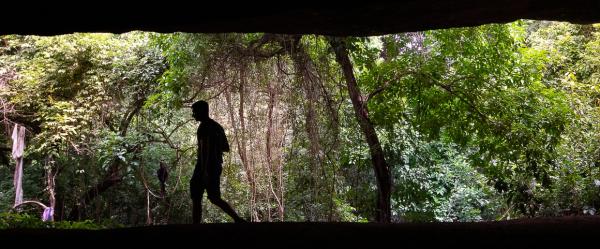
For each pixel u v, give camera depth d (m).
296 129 11.72
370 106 12.03
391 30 7.67
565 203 12.85
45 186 16.62
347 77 11.48
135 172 16.81
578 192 12.71
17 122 15.25
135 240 5.73
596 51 13.68
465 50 11.69
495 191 15.43
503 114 11.52
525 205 12.92
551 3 6.73
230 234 5.92
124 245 5.50
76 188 16.50
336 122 11.27
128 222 17.97
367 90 12.03
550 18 7.35
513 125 11.43
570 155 12.77
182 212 16.92
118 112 15.45
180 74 12.27
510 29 12.25
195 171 6.91
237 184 13.86
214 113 12.39
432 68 11.61
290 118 11.69
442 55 11.96
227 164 13.77
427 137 12.60
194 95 12.23
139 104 15.41
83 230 6.64
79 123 14.78
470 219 16.20
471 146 14.28
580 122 12.59
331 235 5.86
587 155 12.60
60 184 16.47
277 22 7.07
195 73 11.81
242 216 14.47
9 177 18.05
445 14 6.97
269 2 6.46
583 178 12.67
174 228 6.46
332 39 11.09
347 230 6.25
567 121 11.73
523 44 14.54
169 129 16.34
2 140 16.56
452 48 11.67
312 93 11.14
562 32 15.55
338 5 6.49
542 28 16.97
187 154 16.42
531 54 12.23
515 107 11.63
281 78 11.48
